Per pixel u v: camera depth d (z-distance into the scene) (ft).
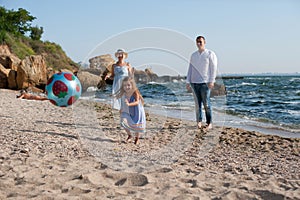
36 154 14.33
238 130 22.50
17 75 52.85
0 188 10.39
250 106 45.39
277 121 30.12
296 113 36.86
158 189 10.79
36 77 53.31
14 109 28.12
